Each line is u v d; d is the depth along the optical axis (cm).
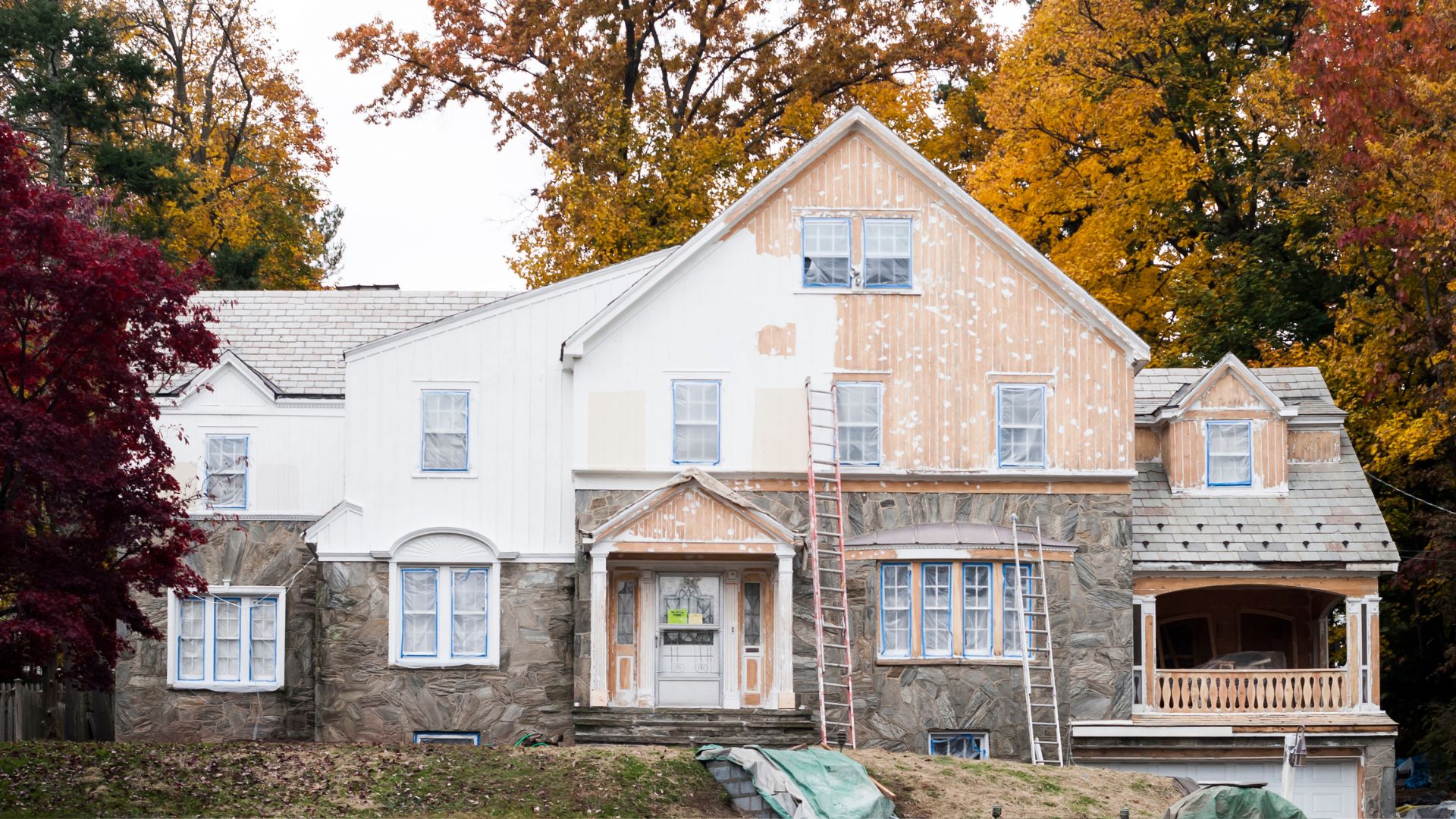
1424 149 3594
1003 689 3123
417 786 2403
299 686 3312
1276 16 4484
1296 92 3891
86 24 4438
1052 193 4447
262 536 3331
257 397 3359
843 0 4950
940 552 3125
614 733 2995
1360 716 3209
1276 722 3175
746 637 3172
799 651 3112
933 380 3191
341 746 2595
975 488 3183
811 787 2441
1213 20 4441
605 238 4350
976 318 3203
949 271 3209
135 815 2228
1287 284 4331
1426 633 4069
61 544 2362
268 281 5231
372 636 3178
